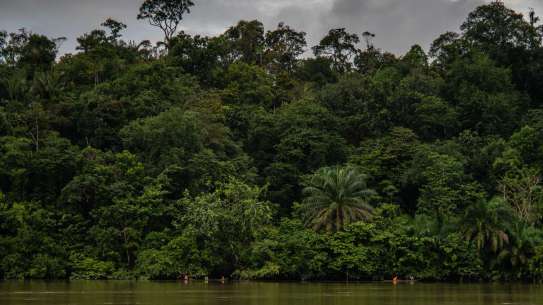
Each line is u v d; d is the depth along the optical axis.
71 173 74.25
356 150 86.94
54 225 69.19
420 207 74.81
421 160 79.69
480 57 108.50
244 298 37.53
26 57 110.31
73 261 66.69
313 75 126.75
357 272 64.50
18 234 66.81
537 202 72.94
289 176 80.88
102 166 73.44
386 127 93.19
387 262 65.12
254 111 94.94
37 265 64.88
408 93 95.88
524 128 85.38
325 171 70.94
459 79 104.62
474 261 64.81
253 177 80.00
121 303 33.28
